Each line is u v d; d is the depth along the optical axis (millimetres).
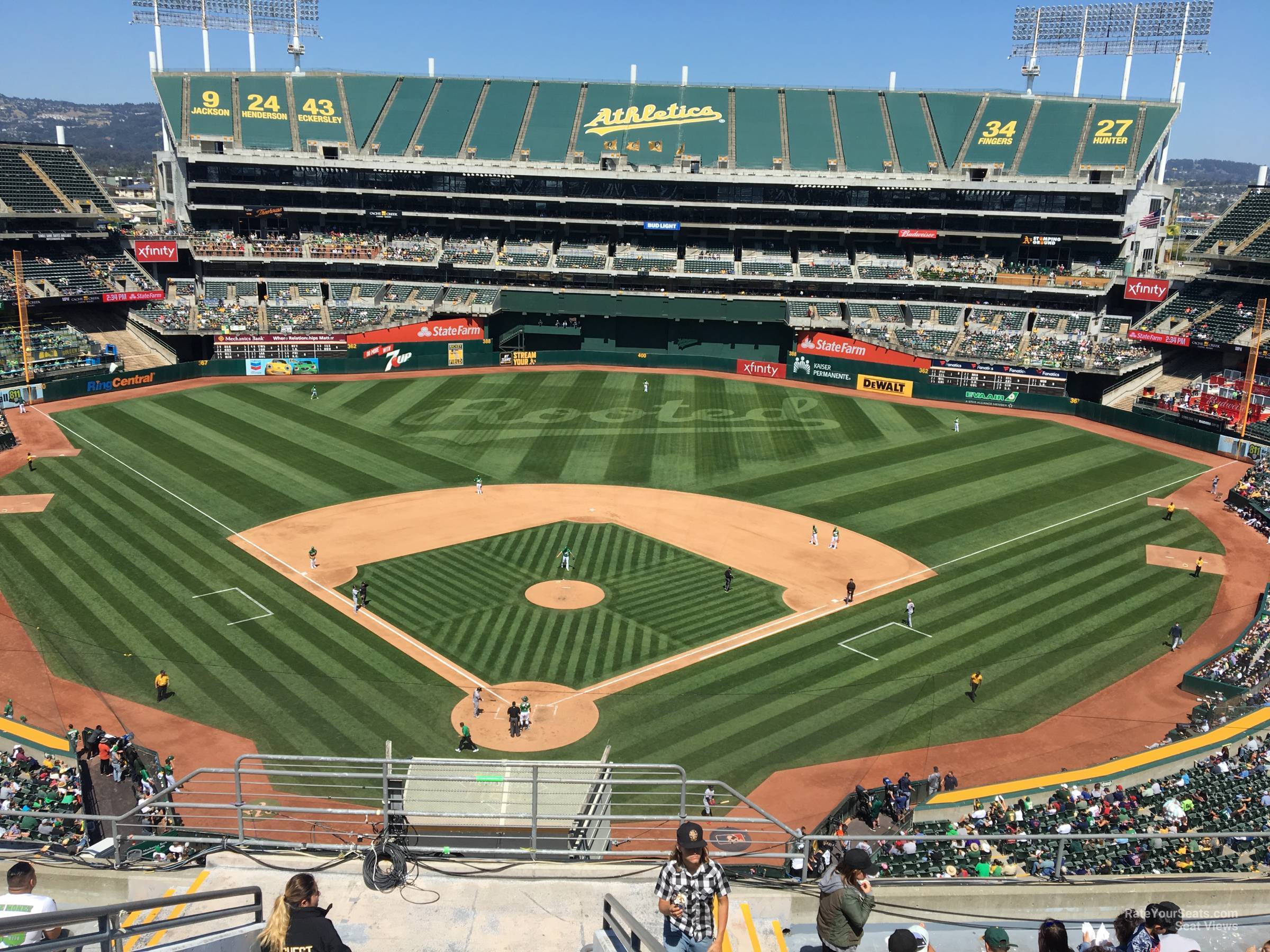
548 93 111375
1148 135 99438
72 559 51031
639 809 31641
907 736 36781
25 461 66562
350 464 68938
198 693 38375
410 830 16766
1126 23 103188
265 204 102750
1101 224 98312
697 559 53688
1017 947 12766
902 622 46562
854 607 48125
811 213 101625
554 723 36938
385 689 39062
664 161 102562
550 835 22297
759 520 60250
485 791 24484
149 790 30359
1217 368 87062
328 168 100688
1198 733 36219
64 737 34750
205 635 43188
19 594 46781
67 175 96312
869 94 110188
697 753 35281
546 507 61656
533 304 101875
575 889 13133
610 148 104125
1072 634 45688
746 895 13258
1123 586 51250
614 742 35812
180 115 102125
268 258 100812
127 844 17438
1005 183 96188
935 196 99500
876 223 101875
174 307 96000
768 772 34250
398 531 56531
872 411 87625
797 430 81312
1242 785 30234
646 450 74875
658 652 42906
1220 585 51438
